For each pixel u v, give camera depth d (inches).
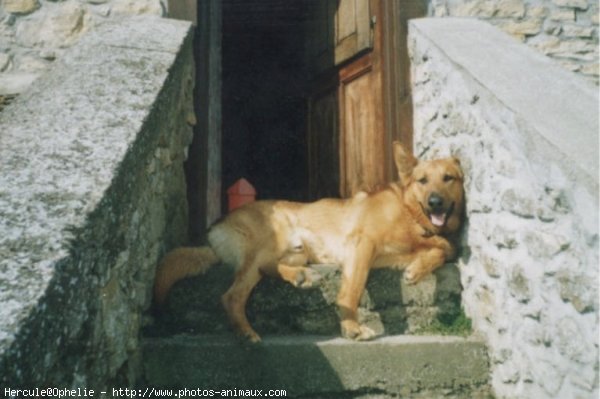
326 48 204.4
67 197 67.0
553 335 86.8
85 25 164.1
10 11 163.5
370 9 174.6
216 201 170.6
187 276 120.7
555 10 176.4
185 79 137.8
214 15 175.5
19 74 161.8
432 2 168.2
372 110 175.5
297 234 136.7
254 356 105.2
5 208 63.0
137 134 85.4
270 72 362.0
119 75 105.4
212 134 170.1
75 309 61.2
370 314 121.6
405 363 108.0
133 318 94.9
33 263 55.8
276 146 362.0
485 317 112.6
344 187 193.2
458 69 123.3
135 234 93.0
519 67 117.6
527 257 94.3
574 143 84.6
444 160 125.0
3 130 82.1
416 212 125.4
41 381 52.1
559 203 84.0
